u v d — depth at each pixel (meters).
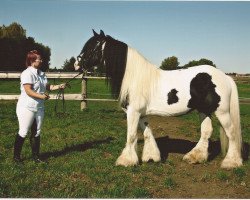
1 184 4.92
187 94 5.77
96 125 9.54
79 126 9.35
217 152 7.12
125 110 6.03
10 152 6.70
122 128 9.36
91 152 6.77
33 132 6.01
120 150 7.02
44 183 5.11
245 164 6.06
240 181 5.41
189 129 9.60
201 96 5.77
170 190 5.06
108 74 5.82
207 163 6.33
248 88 28.48
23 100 5.78
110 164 6.05
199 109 5.98
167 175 5.67
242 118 12.30
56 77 12.50
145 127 6.29
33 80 5.74
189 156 6.36
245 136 8.76
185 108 5.87
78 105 16.03
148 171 5.80
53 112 11.62
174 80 5.84
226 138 6.06
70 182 5.15
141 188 4.94
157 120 10.84
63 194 4.68
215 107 5.78
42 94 5.90
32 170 5.61
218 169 6.00
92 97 17.81
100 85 29.03
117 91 5.82
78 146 7.27
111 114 11.67
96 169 5.78
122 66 5.70
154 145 6.31
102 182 5.25
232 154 5.95
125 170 5.77
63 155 6.57
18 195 4.67
